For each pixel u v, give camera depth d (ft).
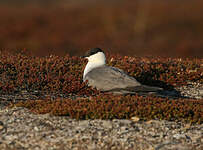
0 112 33.91
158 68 51.08
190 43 107.45
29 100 37.86
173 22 132.77
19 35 109.60
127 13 138.62
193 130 32.01
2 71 45.85
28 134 29.89
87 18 132.36
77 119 32.40
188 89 47.14
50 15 133.90
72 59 53.16
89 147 28.63
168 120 33.37
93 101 35.47
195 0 160.04
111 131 30.78
